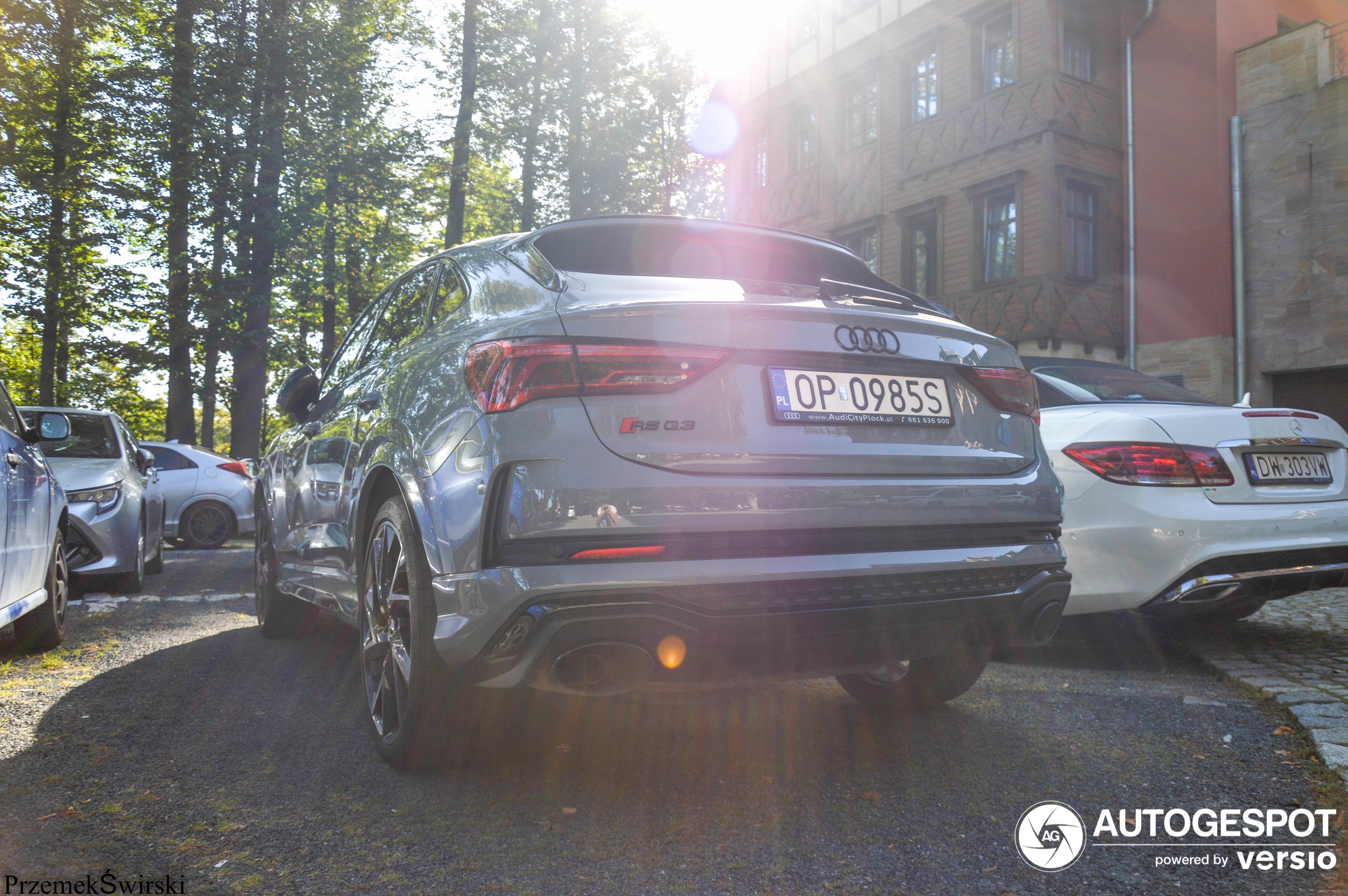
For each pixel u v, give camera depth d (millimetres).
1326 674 3887
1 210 20312
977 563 2684
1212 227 16250
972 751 3062
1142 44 17344
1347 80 14672
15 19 19484
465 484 2408
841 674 2676
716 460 2402
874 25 21359
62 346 21531
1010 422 2943
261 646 4945
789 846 2328
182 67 19750
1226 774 2809
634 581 2273
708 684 2463
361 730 3320
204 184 19859
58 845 2336
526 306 2664
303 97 20453
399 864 2227
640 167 24125
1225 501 4031
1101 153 17609
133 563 7098
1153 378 5410
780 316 2574
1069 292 17125
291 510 4547
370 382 3514
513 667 2320
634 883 2129
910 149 20297
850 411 2615
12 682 4086
